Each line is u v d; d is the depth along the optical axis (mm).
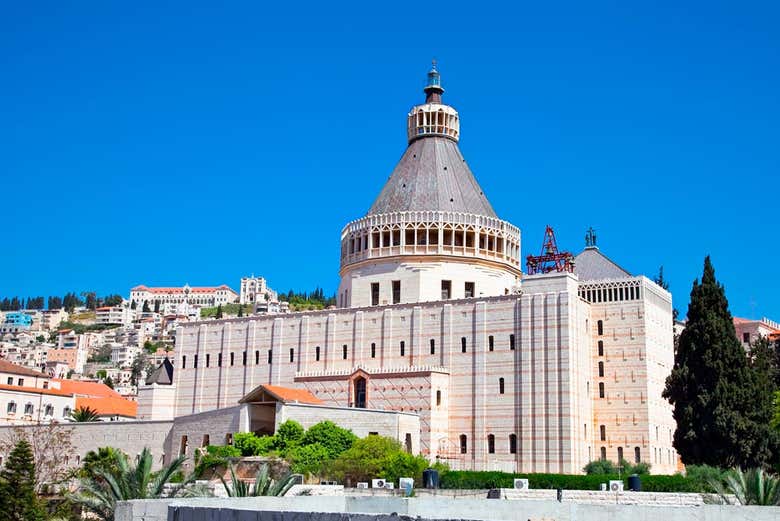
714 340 100500
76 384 191750
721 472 86438
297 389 120750
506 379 114125
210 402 136250
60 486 106750
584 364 116938
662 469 118438
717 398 97812
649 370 118188
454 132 142125
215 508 31922
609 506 46031
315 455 99000
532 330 113688
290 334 131375
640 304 119438
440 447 114375
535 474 86188
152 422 120000
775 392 117500
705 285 103312
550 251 125750
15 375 174125
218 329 138625
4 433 122438
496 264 129750
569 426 109062
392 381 117125
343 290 136250
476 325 117562
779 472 95250
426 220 128375
